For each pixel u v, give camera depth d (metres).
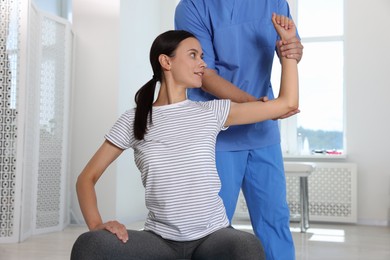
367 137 5.62
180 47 1.47
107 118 5.25
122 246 1.23
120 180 5.25
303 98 6.04
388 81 5.59
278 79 6.09
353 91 5.67
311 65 6.02
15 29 4.33
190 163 1.36
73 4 5.38
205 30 1.87
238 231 1.28
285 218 1.80
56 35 4.89
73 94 5.27
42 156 4.69
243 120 1.47
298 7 6.06
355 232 4.88
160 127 1.41
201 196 1.35
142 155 1.39
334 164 5.61
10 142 4.27
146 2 5.81
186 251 1.32
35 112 4.61
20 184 4.25
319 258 3.49
